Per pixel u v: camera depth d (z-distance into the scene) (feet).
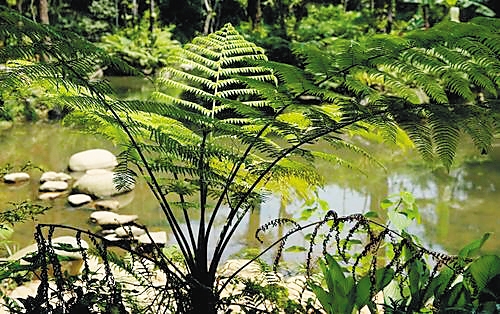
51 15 60.08
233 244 13.89
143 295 6.60
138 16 63.41
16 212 5.76
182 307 4.66
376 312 5.30
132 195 18.83
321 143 26.78
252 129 7.02
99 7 63.77
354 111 5.72
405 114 5.40
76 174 21.53
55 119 30.71
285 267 9.80
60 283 4.04
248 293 5.51
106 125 6.39
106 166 22.25
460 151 25.57
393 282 5.97
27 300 4.19
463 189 19.77
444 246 14.70
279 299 5.41
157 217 16.58
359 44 6.04
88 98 5.49
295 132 5.68
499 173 21.79
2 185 19.74
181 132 6.60
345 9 58.34
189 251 5.75
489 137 5.29
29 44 5.47
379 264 8.71
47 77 5.25
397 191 19.61
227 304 5.17
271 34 47.11
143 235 14.25
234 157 5.68
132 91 37.19
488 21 5.78
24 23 5.37
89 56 5.62
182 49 7.98
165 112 5.48
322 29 46.16
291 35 46.98
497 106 5.42
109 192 18.56
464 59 5.63
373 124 5.70
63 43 5.46
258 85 5.88
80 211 17.24
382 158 24.39
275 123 5.67
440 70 5.77
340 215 16.87
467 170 22.31
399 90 6.20
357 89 6.17
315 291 5.53
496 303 4.75
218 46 7.94
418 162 23.63
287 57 39.29
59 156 24.38
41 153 24.75
